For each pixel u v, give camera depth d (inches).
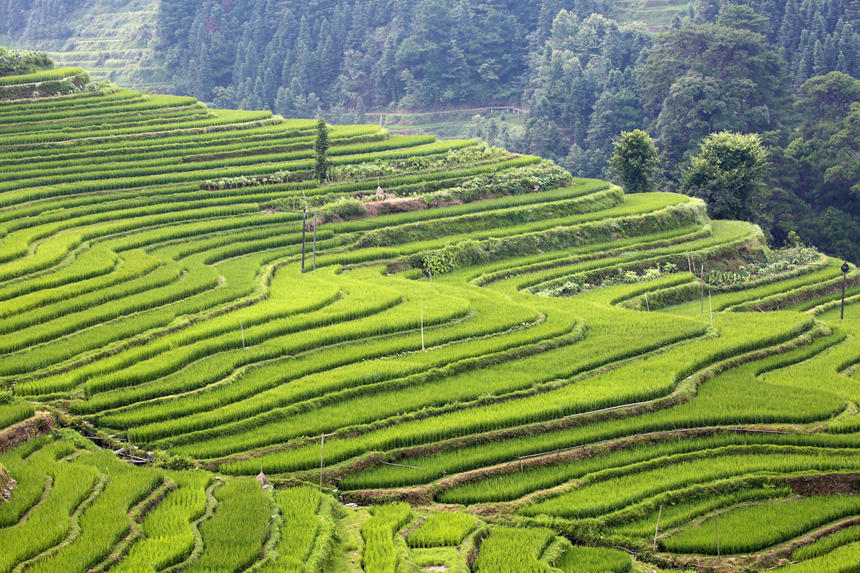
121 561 853.8
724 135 3203.7
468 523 1012.5
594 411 1309.1
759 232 2755.9
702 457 1222.9
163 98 3385.8
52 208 2269.9
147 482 1007.0
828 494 1150.3
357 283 1892.2
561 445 1214.3
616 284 2178.9
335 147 3024.1
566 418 1284.4
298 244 2194.9
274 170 2682.1
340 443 1181.1
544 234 2386.8
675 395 1381.6
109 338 1491.1
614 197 2790.4
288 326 1578.5
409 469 1141.1
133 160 2699.3
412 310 1705.2
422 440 1205.1
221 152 2812.5
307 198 2429.9
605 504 1079.0
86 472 1016.9
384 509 1040.2
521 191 2721.5
